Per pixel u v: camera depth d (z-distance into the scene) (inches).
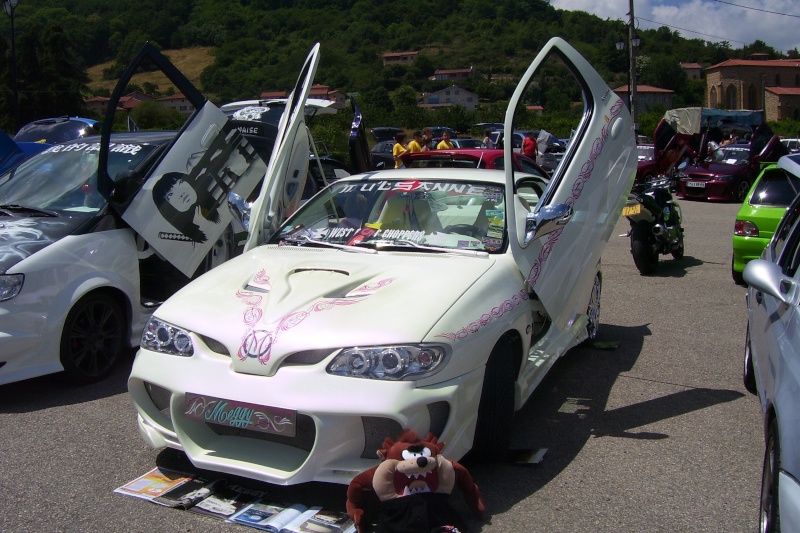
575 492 143.4
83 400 197.6
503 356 150.1
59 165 241.0
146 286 240.7
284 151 193.8
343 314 138.3
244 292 152.3
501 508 137.3
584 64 178.5
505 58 4229.8
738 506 137.6
